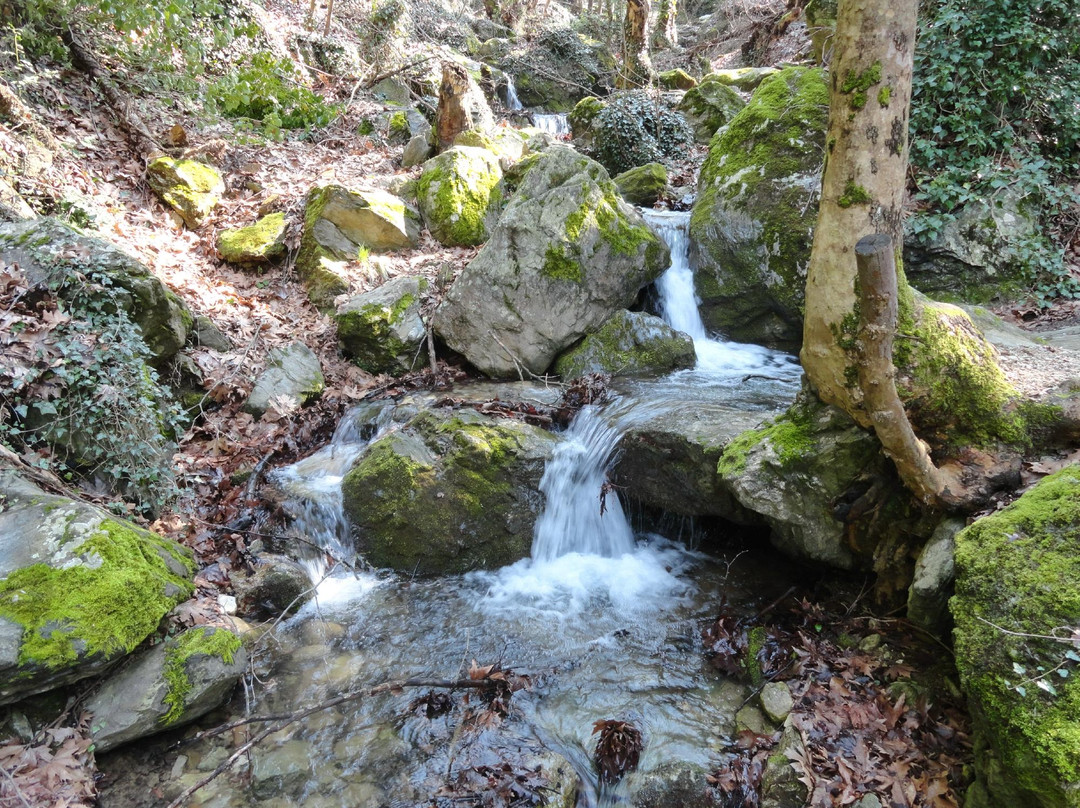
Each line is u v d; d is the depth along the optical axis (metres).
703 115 11.97
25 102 7.07
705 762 3.18
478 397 5.78
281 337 6.60
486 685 3.65
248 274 7.52
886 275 2.70
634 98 11.28
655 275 6.55
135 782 3.10
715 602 4.27
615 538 4.95
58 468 4.06
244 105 10.46
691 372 6.04
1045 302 5.85
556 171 6.46
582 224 6.15
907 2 2.82
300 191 8.62
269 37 11.80
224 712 3.52
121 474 4.32
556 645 4.01
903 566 3.58
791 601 4.07
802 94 6.42
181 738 3.35
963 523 3.19
